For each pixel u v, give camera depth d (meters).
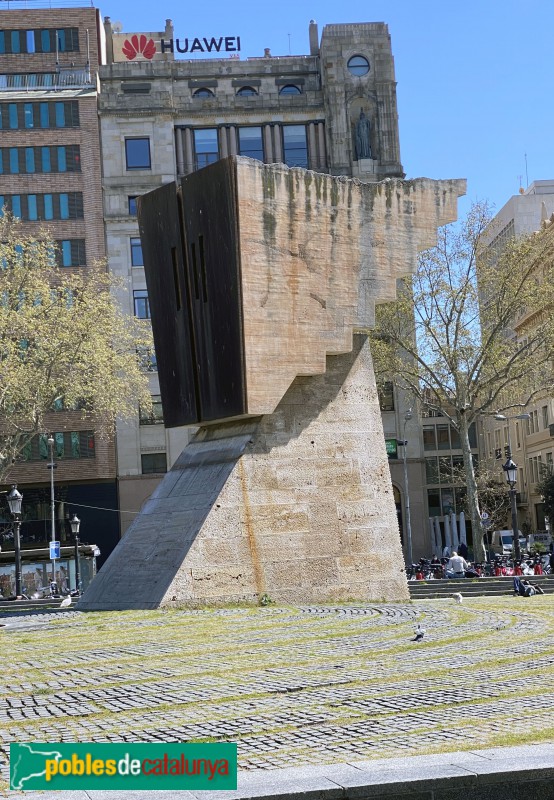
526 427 79.81
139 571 22.03
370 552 22.78
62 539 63.78
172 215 23.45
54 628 18.14
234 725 9.85
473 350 44.69
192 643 15.54
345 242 23.11
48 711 10.70
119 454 64.62
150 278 24.47
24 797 6.95
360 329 23.55
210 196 22.27
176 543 21.50
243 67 69.00
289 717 10.18
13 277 45.03
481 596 27.44
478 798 7.18
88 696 11.49
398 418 66.44
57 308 43.78
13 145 65.75
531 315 51.66
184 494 22.75
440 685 11.89
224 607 20.89
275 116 67.81
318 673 12.77
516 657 13.96
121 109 66.56
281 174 22.28
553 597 25.48
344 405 23.17
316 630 16.84
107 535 64.06
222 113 67.44
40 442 63.53
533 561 39.88
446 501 77.62
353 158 67.38
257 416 22.23
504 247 46.75
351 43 67.50
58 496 64.12
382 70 67.50
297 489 22.20
